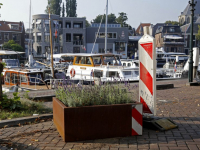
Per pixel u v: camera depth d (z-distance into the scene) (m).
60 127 5.24
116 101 5.25
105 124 5.02
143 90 5.82
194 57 17.02
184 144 4.69
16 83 18.88
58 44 62.59
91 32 64.56
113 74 18.94
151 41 5.47
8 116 6.95
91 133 4.96
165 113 7.22
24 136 5.41
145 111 5.79
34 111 7.56
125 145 4.69
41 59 59.25
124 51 65.38
